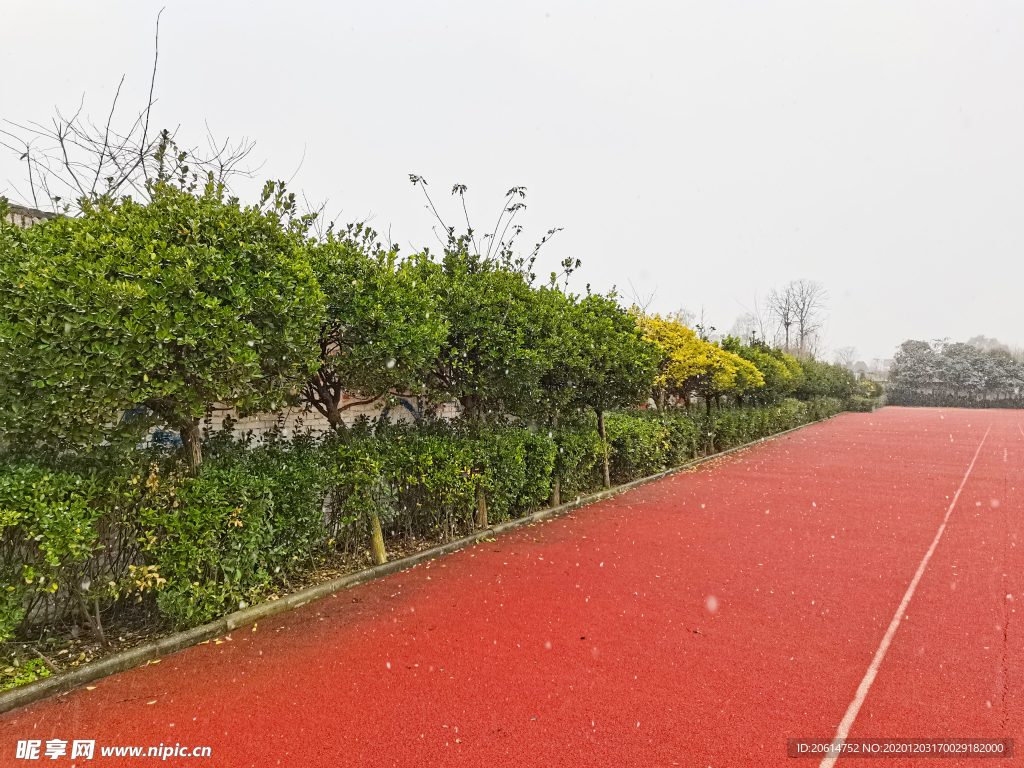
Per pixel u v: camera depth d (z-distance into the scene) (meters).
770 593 5.54
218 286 4.17
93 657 4.00
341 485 5.93
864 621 4.89
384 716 3.43
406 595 5.39
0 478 3.70
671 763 3.02
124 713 3.44
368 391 6.56
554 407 9.17
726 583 5.80
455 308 6.95
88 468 4.17
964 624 4.84
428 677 3.88
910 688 3.79
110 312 3.64
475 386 7.30
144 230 4.14
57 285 3.64
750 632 4.65
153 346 3.85
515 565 6.31
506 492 7.93
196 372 3.99
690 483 11.95
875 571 6.23
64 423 3.70
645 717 3.44
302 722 3.36
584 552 6.83
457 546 6.90
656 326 14.53
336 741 3.19
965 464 14.90
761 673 3.98
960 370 51.09
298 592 5.23
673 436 13.89
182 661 4.09
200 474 4.64
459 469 6.88
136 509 4.29
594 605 5.18
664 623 4.81
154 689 3.71
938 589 5.69
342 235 6.50
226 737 3.21
